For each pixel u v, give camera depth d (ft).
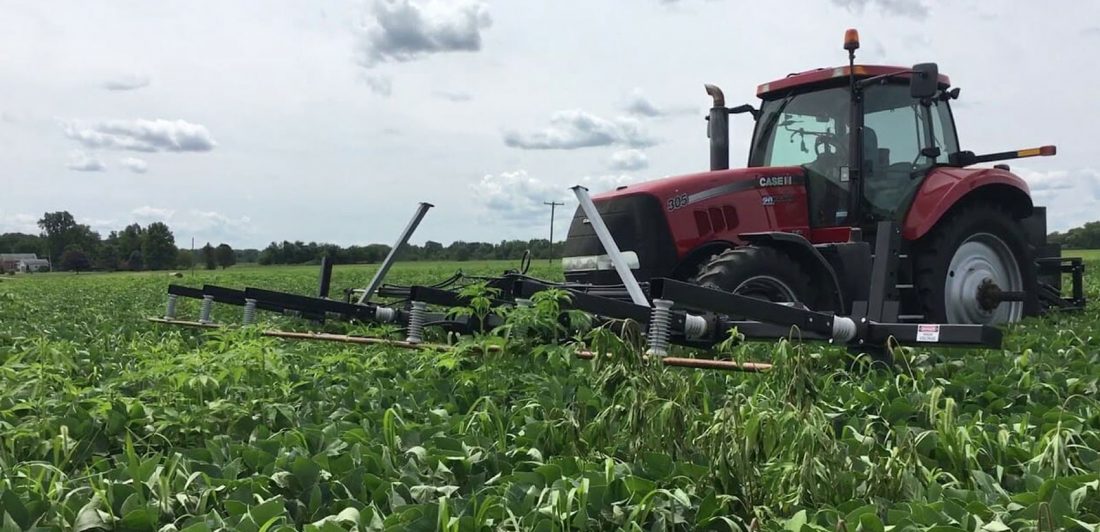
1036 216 28.73
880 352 14.06
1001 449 8.78
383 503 7.70
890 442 9.48
